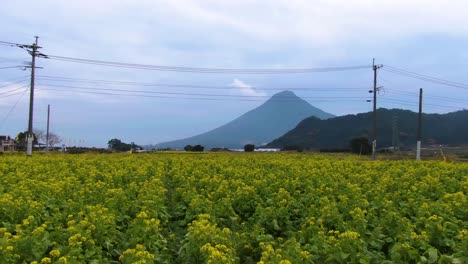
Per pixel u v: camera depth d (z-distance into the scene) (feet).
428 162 103.09
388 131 542.57
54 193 53.78
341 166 94.12
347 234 33.55
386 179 66.90
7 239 32.04
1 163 90.63
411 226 39.01
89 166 89.35
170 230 50.29
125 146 361.92
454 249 33.73
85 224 37.52
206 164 100.58
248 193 55.83
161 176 78.84
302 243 38.91
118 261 37.14
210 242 36.40
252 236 39.78
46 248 33.60
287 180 65.26
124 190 62.85
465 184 61.77
